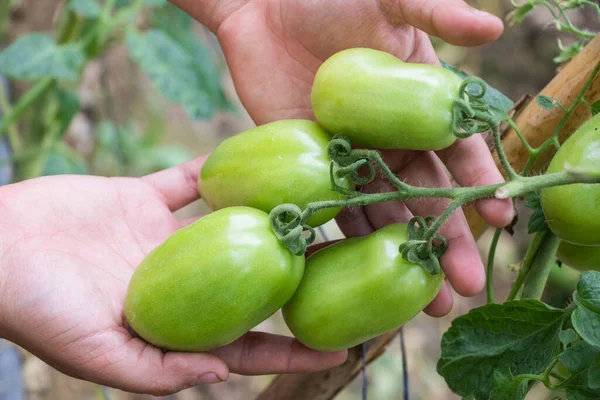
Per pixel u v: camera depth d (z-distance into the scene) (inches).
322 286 17.8
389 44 20.1
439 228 18.1
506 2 32.2
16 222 19.7
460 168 19.1
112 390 39.3
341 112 18.0
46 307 18.2
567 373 20.0
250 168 18.2
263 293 17.2
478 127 17.8
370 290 17.4
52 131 30.6
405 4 18.9
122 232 20.9
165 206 21.8
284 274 17.3
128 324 18.6
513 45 51.2
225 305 17.2
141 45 28.1
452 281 18.3
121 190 21.4
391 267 17.4
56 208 20.3
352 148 18.8
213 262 17.1
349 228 20.1
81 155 43.7
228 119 53.5
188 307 17.2
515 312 18.1
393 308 17.5
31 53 27.0
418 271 17.5
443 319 46.2
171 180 22.2
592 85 19.1
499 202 18.4
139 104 49.1
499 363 18.4
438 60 20.6
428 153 19.5
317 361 19.2
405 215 19.6
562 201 17.6
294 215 17.5
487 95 19.0
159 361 18.1
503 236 45.1
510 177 16.9
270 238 17.3
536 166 20.1
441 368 18.7
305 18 20.4
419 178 19.6
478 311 18.3
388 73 17.7
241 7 22.0
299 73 21.5
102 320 18.4
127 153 41.9
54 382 36.7
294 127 18.5
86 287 18.7
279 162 18.1
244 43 21.7
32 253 18.8
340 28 20.3
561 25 19.6
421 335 45.4
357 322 17.6
